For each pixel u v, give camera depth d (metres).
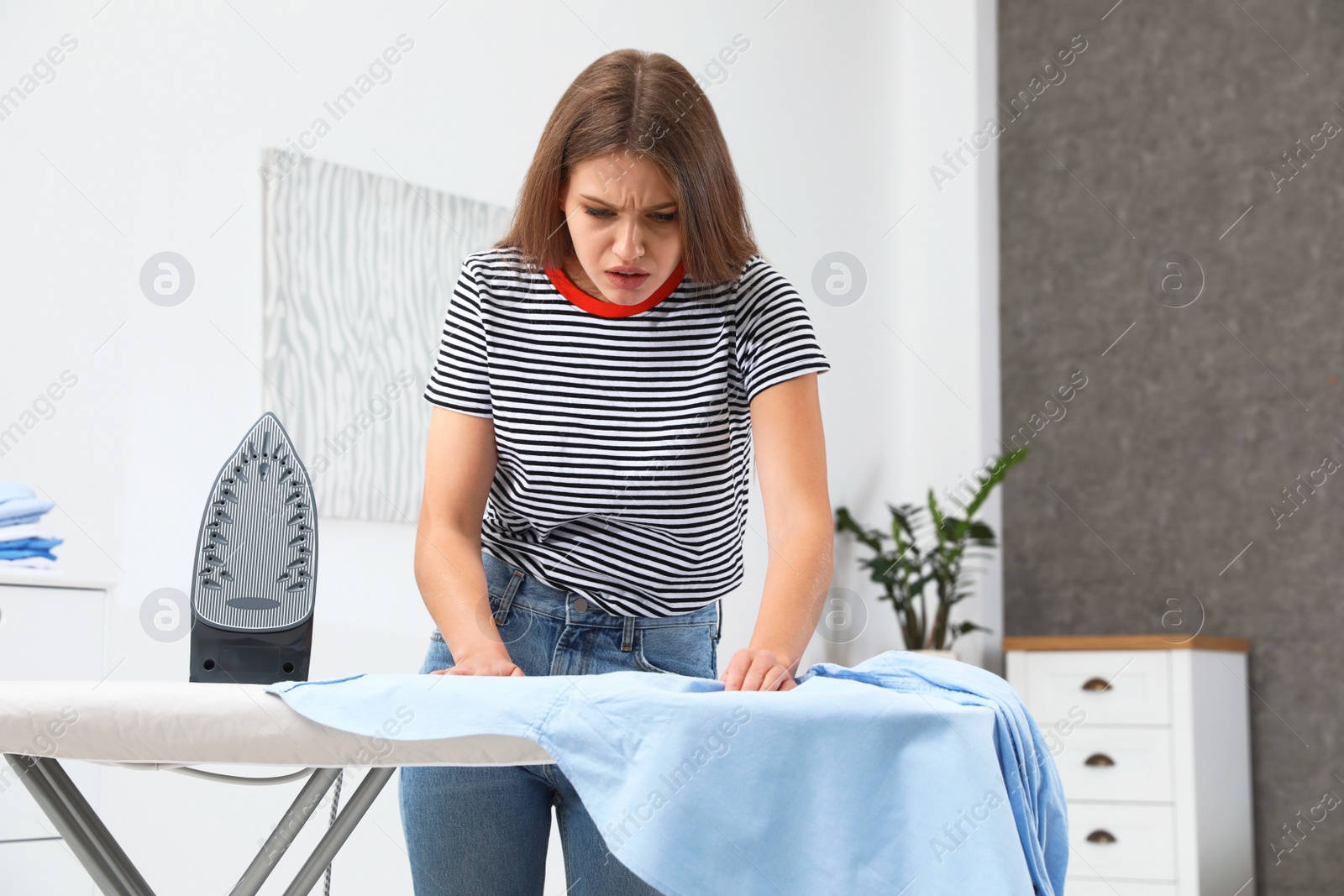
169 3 2.29
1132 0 4.00
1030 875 0.78
